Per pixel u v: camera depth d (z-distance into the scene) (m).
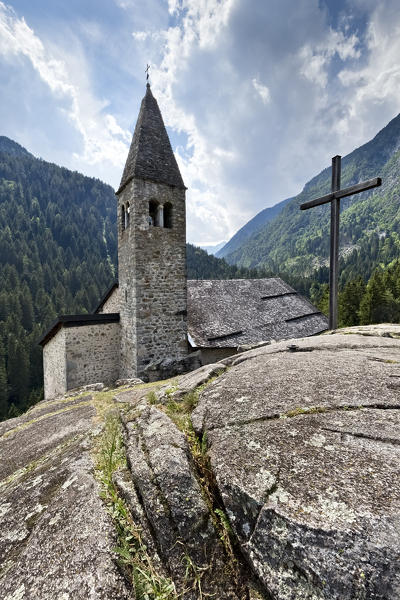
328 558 1.21
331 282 6.72
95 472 2.29
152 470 1.99
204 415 2.62
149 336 9.88
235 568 1.45
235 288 17.02
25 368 31.55
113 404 4.29
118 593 1.34
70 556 1.54
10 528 1.93
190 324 11.91
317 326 16.45
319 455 1.77
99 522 1.72
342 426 2.01
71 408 4.50
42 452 3.14
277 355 4.02
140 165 9.66
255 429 2.17
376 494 1.42
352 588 1.11
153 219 11.44
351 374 2.88
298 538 1.31
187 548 1.53
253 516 1.52
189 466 1.96
